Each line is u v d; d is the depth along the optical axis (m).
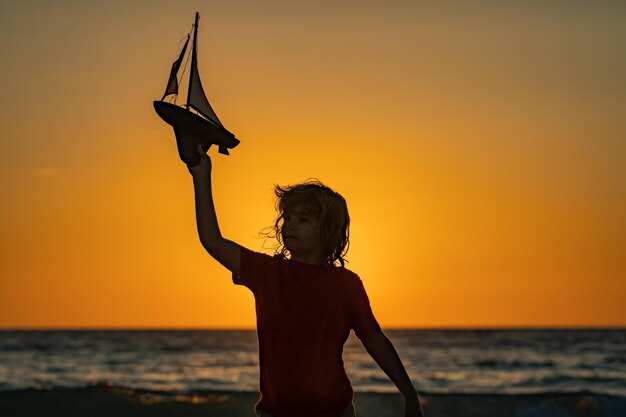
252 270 3.05
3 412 13.80
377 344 3.12
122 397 15.20
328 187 3.22
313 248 3.14
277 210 3.22
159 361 39.44
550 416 14.29
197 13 2.91
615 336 61.84
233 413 14.23
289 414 3.03
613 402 14.52
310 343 3.04
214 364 37.44
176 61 2.86
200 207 2.91
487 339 59.34
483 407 14.55
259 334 3.09
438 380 31.27
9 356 42.78
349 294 3.10
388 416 13.84
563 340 57.22
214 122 2.91
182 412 14.21
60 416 13.65
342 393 3.07
